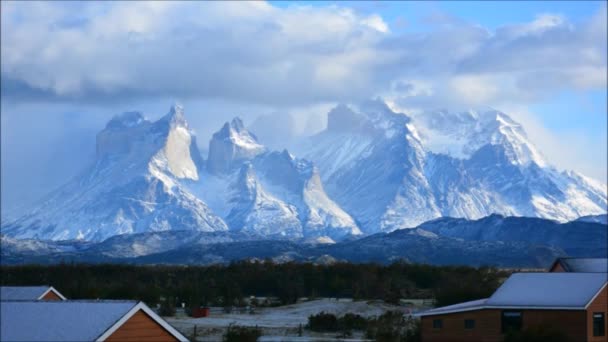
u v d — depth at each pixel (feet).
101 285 506.48
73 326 166.20
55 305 173.47
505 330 295.48
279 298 546.26
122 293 481.05
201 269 648.79
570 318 291.38
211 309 489.26
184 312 469.16
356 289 539.29
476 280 486.79
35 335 162.61
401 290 542.16
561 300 293.43
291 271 590.55
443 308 307.99
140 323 173.78
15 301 175.01
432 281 579.07
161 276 606.14
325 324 379.96
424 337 305.32
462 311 299.99
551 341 283.38
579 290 296.10
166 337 177.47
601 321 296.10
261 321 418.92
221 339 341.21
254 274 589.73
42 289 268.62
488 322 296.51
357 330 374.43
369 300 514.68
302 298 547.90
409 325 370.53
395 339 327.06
